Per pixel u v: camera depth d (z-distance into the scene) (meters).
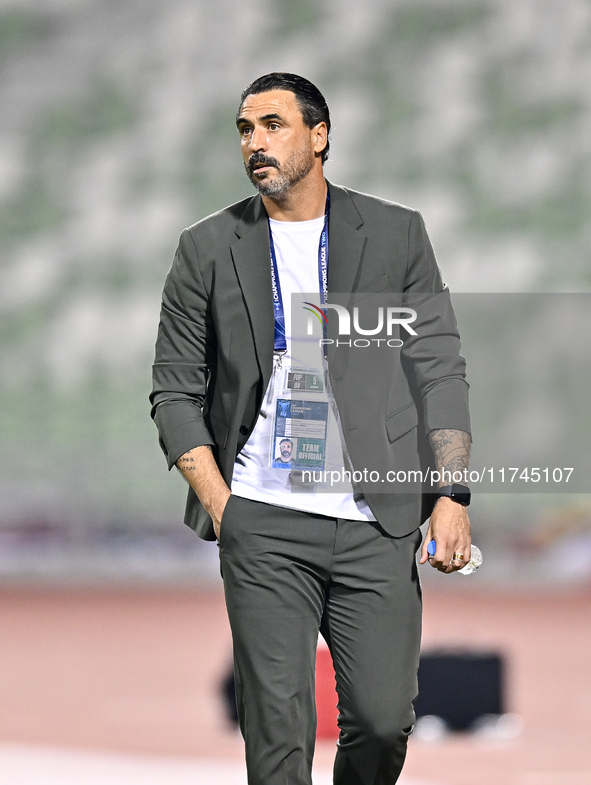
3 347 119.69
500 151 123.00
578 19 126.69
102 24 132.50
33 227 125.81
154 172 127.62
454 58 127.12
